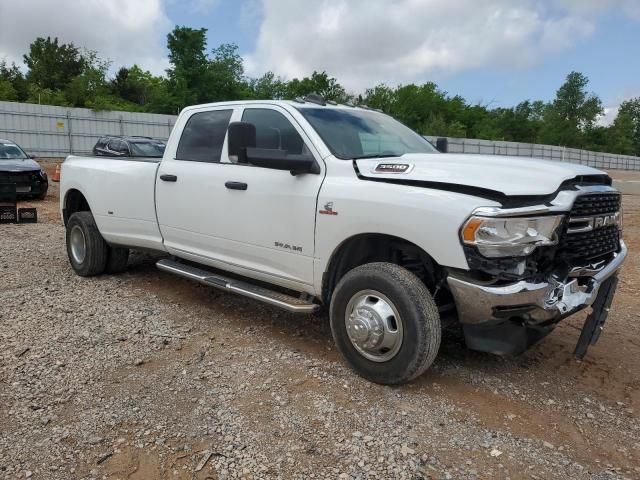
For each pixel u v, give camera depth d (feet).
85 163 20.71
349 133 14.24
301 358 13.50
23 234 30.78
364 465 9.27
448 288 11.53
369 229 11.80
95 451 9.55
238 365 13.03
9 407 10.91
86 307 17.03
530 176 11.22
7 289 18.83
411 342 11.23
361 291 12.02
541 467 9.37
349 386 12.00
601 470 9.37
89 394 11.50
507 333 11.42
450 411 11.09
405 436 10.12
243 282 15.19
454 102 241.76
